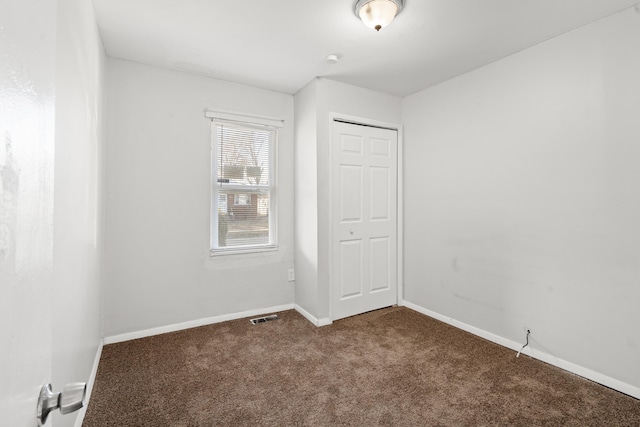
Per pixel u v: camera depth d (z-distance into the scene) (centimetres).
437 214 319
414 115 345
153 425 166
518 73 251
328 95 308
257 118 324
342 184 320
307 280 321
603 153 205
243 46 246
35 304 51
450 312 306
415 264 345
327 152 308
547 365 229
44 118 54
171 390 196
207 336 275
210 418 171
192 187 294
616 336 200
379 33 226
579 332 216
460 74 295
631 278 194
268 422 168
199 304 298
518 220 251
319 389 198
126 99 267
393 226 356
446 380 208
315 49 250
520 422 169
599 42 207
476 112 282
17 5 43
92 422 167
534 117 241
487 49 248
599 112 207
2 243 38
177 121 288
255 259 326
